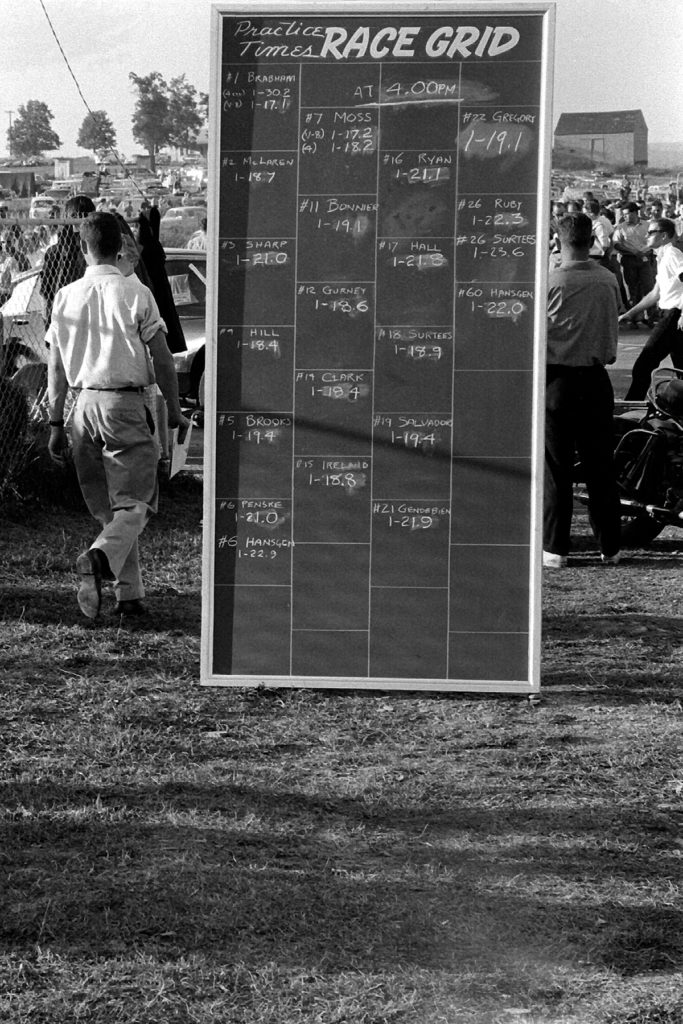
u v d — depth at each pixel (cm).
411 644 552
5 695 550
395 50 528
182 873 390
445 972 340
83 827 423
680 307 1098
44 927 355
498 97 528
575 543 899
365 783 465
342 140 534
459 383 541
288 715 533
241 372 546
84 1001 323
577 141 8575
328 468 548
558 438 806
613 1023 319
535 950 353
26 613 666
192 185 5491
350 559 551
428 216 536
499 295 537
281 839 418
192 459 1120
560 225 798
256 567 553
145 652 610
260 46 530
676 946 356
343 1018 318
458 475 545
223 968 339
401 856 408
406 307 540
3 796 446
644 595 752
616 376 1647
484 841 420
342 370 544
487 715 539
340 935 358
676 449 843
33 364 963
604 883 392
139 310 620
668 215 3372
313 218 538
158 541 836
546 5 519
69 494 920
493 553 547
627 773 479
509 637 550
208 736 509
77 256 986
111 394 628
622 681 588
